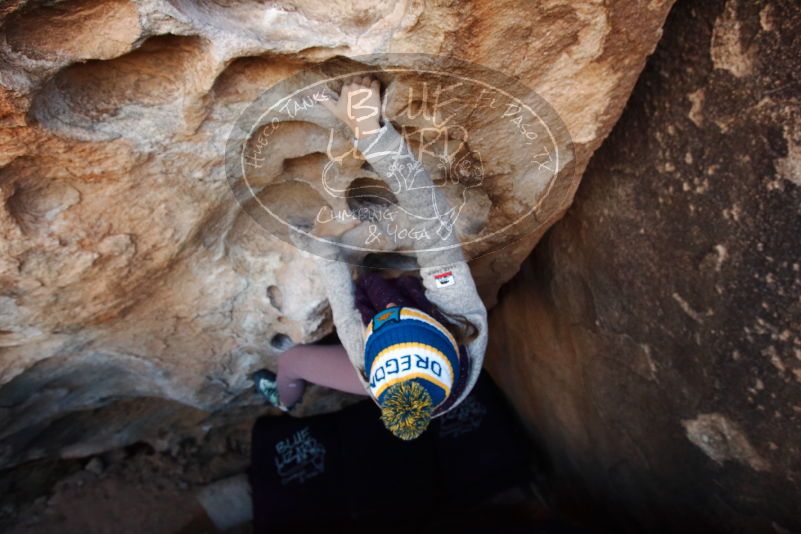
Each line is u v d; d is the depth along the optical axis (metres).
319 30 0.93
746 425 1.18
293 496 2.19
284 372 1.65
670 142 1.11
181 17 0.86
